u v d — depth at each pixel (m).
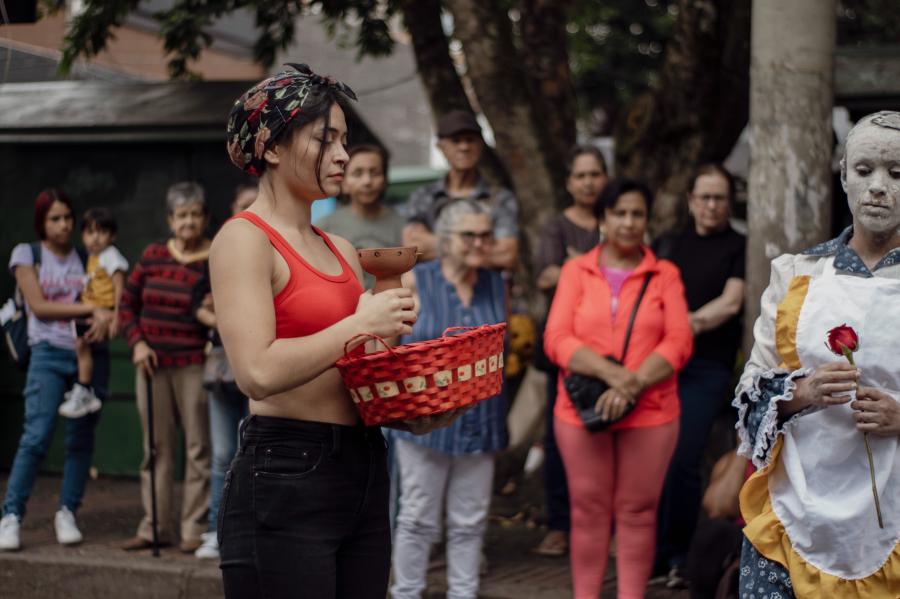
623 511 5.52
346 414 3.27
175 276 6.97
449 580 5.86
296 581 3.16
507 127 8.70
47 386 7.19
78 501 7.28
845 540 3.41
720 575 5.03
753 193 5.87
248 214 3.18
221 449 6.77
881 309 3.39
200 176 8.97
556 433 5.67
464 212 5.81
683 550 6.32
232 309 3.10
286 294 3.19
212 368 6.64
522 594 6.06
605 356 5.48
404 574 5.75
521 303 9.48
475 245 5.79
